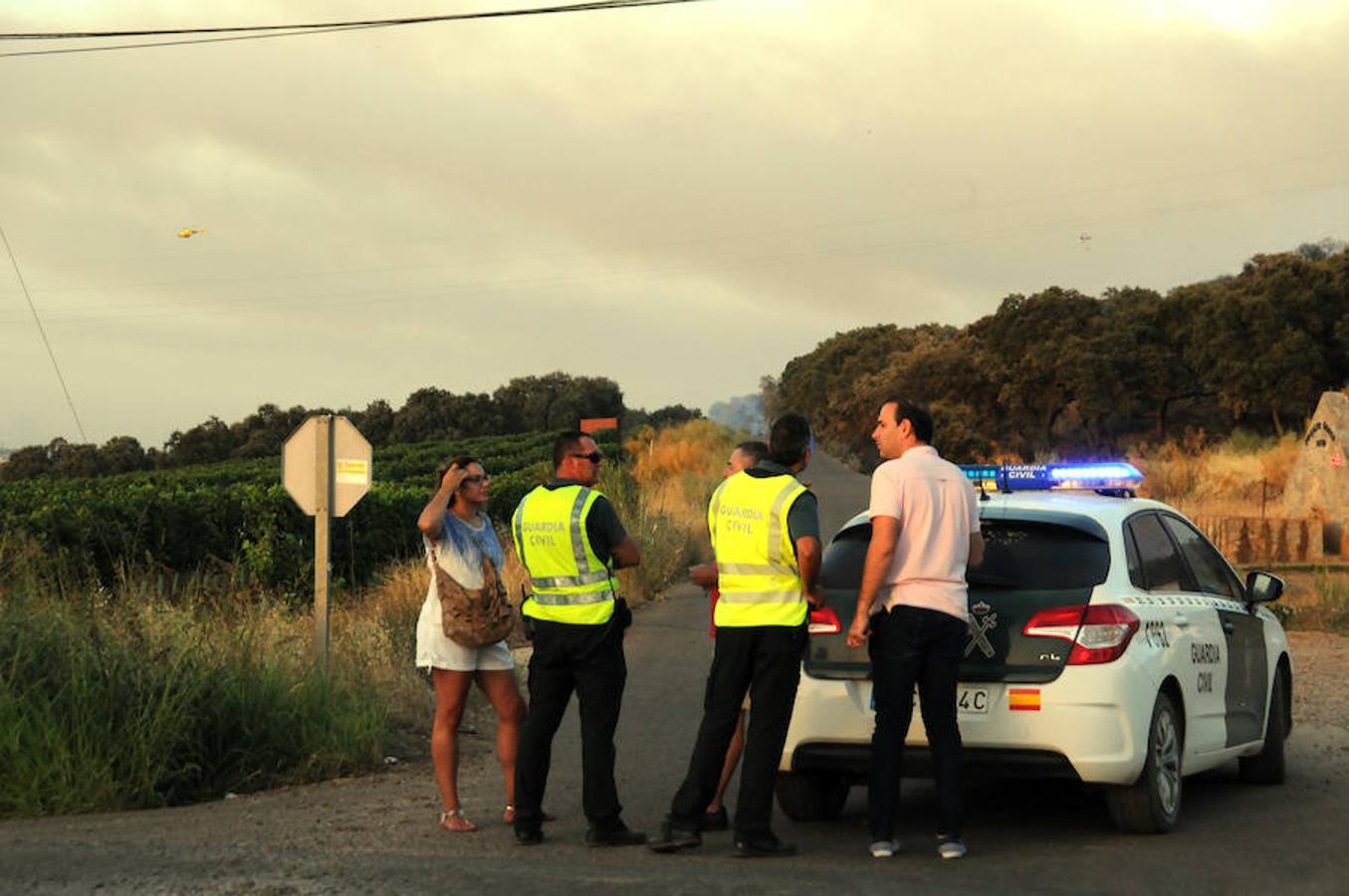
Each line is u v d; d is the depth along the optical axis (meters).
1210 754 14.24
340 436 20.59
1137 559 13.52
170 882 10.77
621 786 15.81
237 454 143.00
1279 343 98.50
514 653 26.39
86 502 32.56
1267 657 16.09
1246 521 43.25
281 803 14.91
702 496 62.72
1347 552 43.38
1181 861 11.74
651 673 24.80
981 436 120.00
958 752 12.04
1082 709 12.19
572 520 12.39
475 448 111.19
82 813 14.56
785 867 11.48
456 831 13.12
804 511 11.96
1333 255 104.44
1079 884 10.84
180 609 19.83
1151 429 127.94
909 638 11.92
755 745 11.99
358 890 10.47
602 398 190.38
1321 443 45.66
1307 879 11.06
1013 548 13.05
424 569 31.81
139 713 15.91
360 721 17.42
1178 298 112.38
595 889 10.50
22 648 16.38
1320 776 16.55
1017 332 121.06
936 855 12.07
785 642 11.95
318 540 20.53
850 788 16.06
